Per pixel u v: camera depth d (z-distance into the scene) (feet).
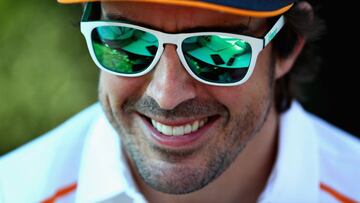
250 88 8.85
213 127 8.89
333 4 15.37
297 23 9.68
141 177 9.38
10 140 17.29
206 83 8.46
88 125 11.25
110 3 8.42
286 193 10.21
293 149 10.42
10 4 17.12
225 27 8.27
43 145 11.25
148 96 8.69
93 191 10.30
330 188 10.62
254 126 9.12
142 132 9.03
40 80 17.08
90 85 16.96
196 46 8.28
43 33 17.04
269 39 8.64
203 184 9.01
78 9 16.81
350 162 10.91
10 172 11.01
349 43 15.61
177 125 8.73
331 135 11.36
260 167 10.23
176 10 8.13
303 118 10.93
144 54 8.46
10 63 17.11
